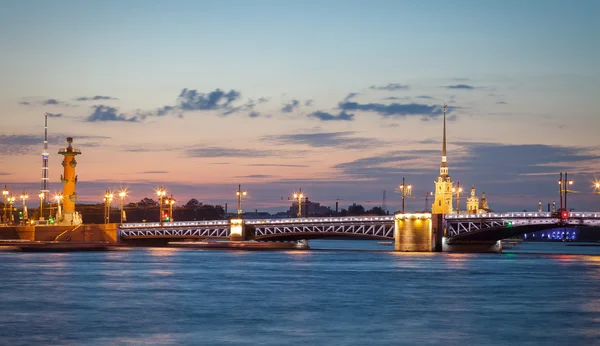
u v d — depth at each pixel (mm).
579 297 136750
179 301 128750
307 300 130750
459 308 121438
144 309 118500
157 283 159750
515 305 125250
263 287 152750
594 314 115125
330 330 100125
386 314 114250
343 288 151250
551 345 91312
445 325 104312
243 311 116875
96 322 105688
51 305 122750
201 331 99062
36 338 94125
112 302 126875
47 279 167375
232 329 100625
